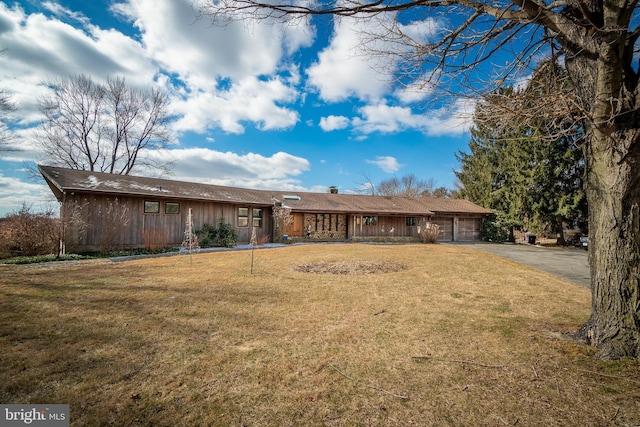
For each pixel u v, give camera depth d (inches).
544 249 695.1
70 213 423.5
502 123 153.0
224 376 102.7
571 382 96.6
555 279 282.2
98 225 457.1
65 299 196.4
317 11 130.5
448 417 80.7
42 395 90.2
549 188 815.7
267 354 120.0
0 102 516.7
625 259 111.3
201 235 579.2
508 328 148.7
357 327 150.9
